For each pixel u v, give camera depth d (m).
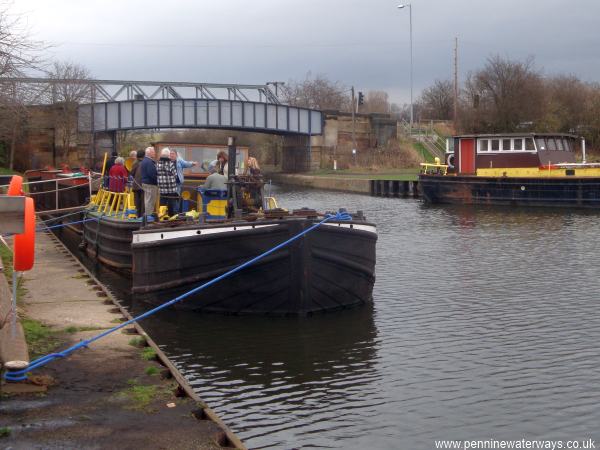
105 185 20.58
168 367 7.86
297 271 12.87
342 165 74.56
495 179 39.44
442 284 16.97
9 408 6.64
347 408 9.07
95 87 65.44
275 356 11.16
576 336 12.36
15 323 8.15
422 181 43.03
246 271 12.83
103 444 5.89
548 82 75.06
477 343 11.90
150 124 63.25
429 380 10.12
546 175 38.31
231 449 5.85
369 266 14.01
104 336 9.18
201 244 12.97
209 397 9.48
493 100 71.69
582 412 8.96
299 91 107.12
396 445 8.05
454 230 28.39
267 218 13.39
